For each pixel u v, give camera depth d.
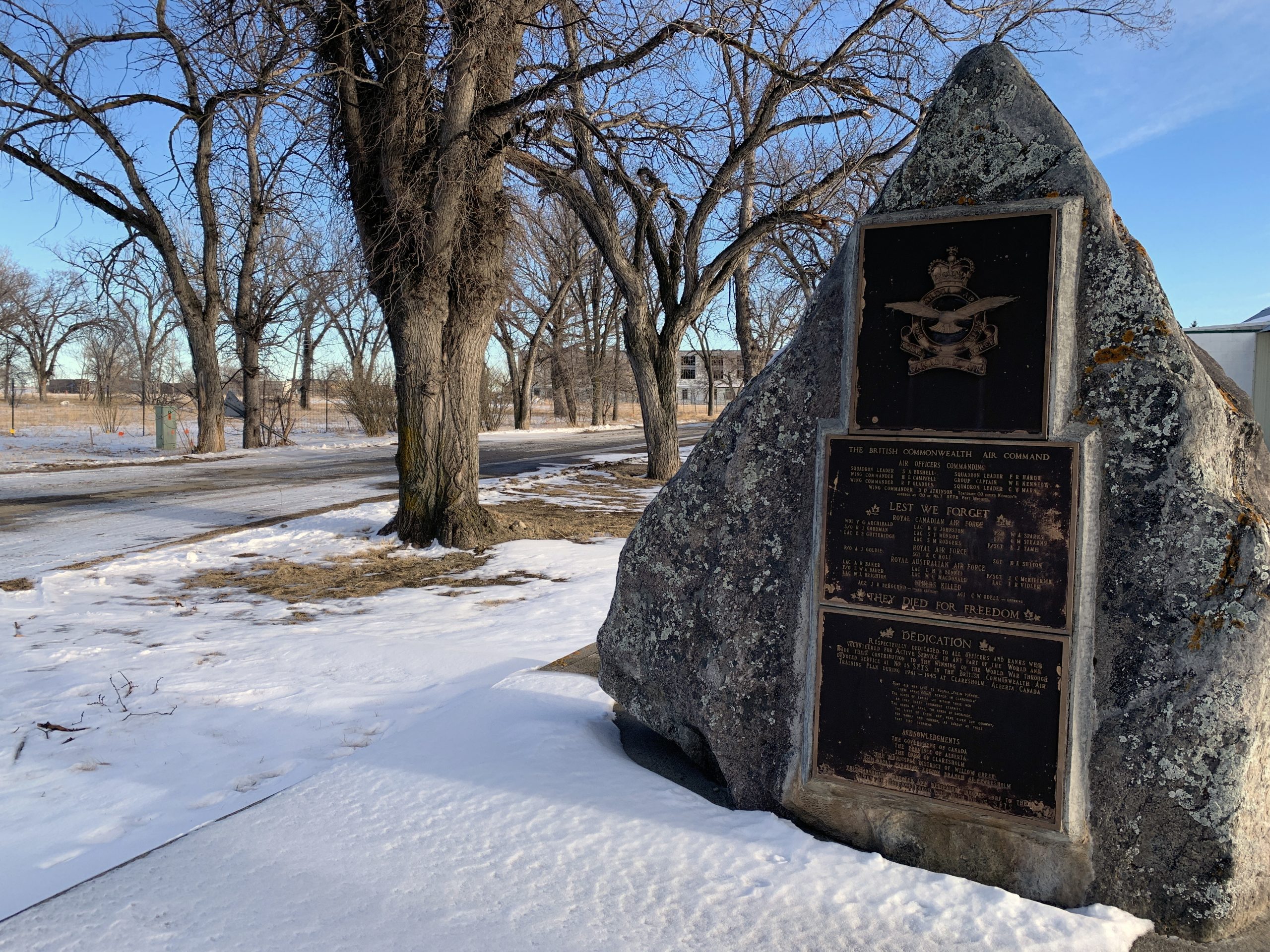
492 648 6.56
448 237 11.08
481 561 10.66
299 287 33.06
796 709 3.63
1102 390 3.16
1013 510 3.22
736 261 18.67
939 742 3.32
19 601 8.31
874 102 12.93
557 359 47.62
